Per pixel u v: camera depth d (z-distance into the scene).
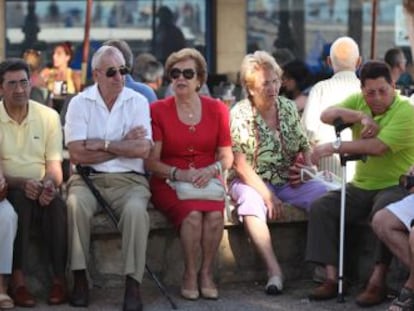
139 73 11.45
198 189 8.12
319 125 9.11
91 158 8.07
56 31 14.17
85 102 8.15
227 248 8.66
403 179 7.77
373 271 8.22
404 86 12.80
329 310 7.95
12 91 7.95
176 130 8.25
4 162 8.05
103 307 7.94
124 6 14.26
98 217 8.12
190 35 14.28
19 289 7.93
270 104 8.66
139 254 7.82
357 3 14.38
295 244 8.84
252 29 14.27
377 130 8.09
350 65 9.19
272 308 7.99
